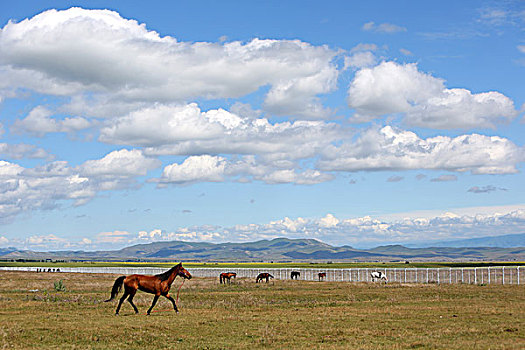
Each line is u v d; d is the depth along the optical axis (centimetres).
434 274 10500
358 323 2748
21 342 2134
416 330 2528
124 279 3070
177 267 3119
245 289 5659
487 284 6569
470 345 2114
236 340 2253
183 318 2883
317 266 17238
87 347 2067
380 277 8056
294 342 2206
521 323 2739
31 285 6062
